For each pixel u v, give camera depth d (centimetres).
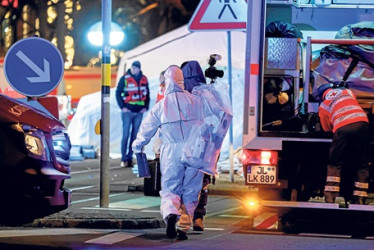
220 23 2267
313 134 1764
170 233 1582
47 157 1455
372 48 1859
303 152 1805
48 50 1786
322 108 1761
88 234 1620
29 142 1427
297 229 1817
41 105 1795
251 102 1767
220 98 1572
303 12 1916
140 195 2339
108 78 1952
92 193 2381
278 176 1788
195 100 1576
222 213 2058
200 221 1728
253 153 1772
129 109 3066
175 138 1568
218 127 1567
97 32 3059
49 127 1481
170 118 1567
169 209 1570
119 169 3011
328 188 1745
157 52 3525
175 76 1581
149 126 1589
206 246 1519
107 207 2005
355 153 1739
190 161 1555
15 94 2180
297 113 1808
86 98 3462
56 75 1788
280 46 1803
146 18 5100
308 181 1831
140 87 3075
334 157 1734
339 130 1725
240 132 3103
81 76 4325
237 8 2261
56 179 1448
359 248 1539
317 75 1864
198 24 2272
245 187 2391
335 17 1914
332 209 1717
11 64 1780
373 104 1866
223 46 3362
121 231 1680
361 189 1747
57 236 1586
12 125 1423
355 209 1705
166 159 1575
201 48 3412
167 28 5097
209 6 2267
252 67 1767
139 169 1612
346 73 1856
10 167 1411
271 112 1809
